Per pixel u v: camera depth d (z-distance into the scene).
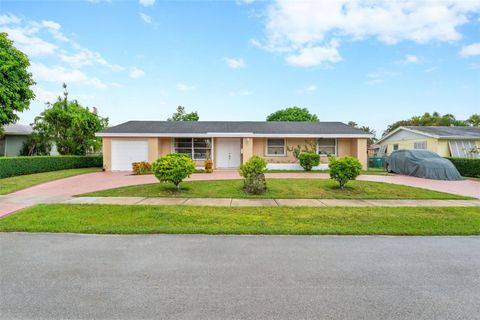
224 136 17.30
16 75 14.10
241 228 5.18
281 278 3.17
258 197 8.45
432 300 2.71
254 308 2.53
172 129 18.20
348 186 10.56
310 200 8.12
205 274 3.27
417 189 10.05
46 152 20.88
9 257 3.78
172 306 2.55
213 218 5.91
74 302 2.61
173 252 4.02
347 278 3.19
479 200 8.26
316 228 5.24
